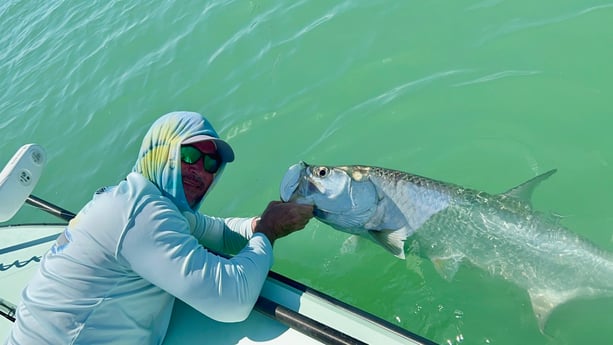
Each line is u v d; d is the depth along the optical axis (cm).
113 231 101
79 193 285
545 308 147
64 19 479
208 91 286
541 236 146
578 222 171
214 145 120
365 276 175
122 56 359
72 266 102
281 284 125
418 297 164
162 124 111
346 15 285
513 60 230
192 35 334
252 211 214
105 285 104
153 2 398
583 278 143
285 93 259
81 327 102
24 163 155
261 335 114
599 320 144
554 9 242
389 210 160
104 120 316
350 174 160
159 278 102
